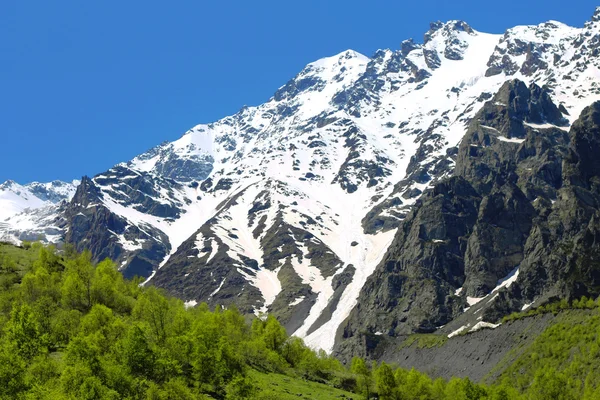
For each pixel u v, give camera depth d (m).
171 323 174.75
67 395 118.56
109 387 126.81
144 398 129.75
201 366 150.50
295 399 165.38
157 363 140.12
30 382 120.88
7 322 153.38
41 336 145.88
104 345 149.75
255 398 149.50
